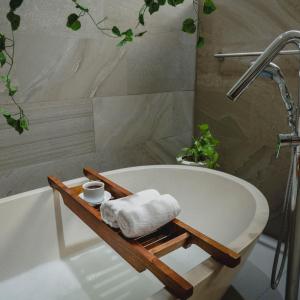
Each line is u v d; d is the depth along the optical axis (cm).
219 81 166
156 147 173
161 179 140
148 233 75
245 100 156
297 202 86
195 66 178
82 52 135
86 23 134
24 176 131
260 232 84
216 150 178
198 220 133
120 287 111
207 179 132
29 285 109
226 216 121
